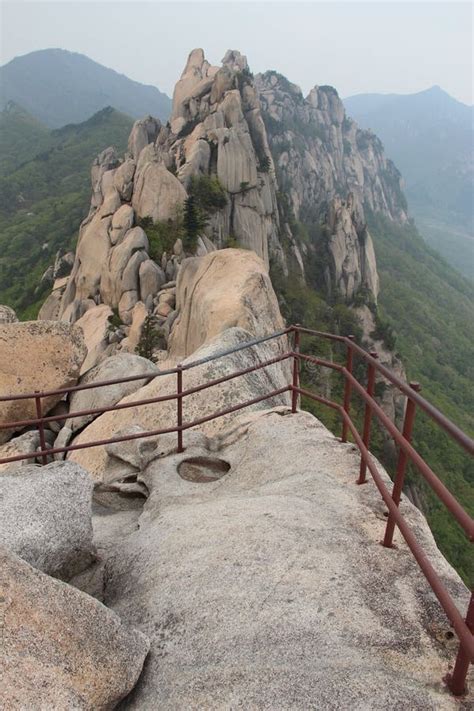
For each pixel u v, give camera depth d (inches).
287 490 186.4
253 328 553.9
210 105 2839.6
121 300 1636.3
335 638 116.6
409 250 7436.0
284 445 222.5
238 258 745.6
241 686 106.5
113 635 116.1
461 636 93.4
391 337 3376.0
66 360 399.9
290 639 117.3
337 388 2124.8
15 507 161.2
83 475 181.8
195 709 103.3
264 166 2864.2
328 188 6584.6
